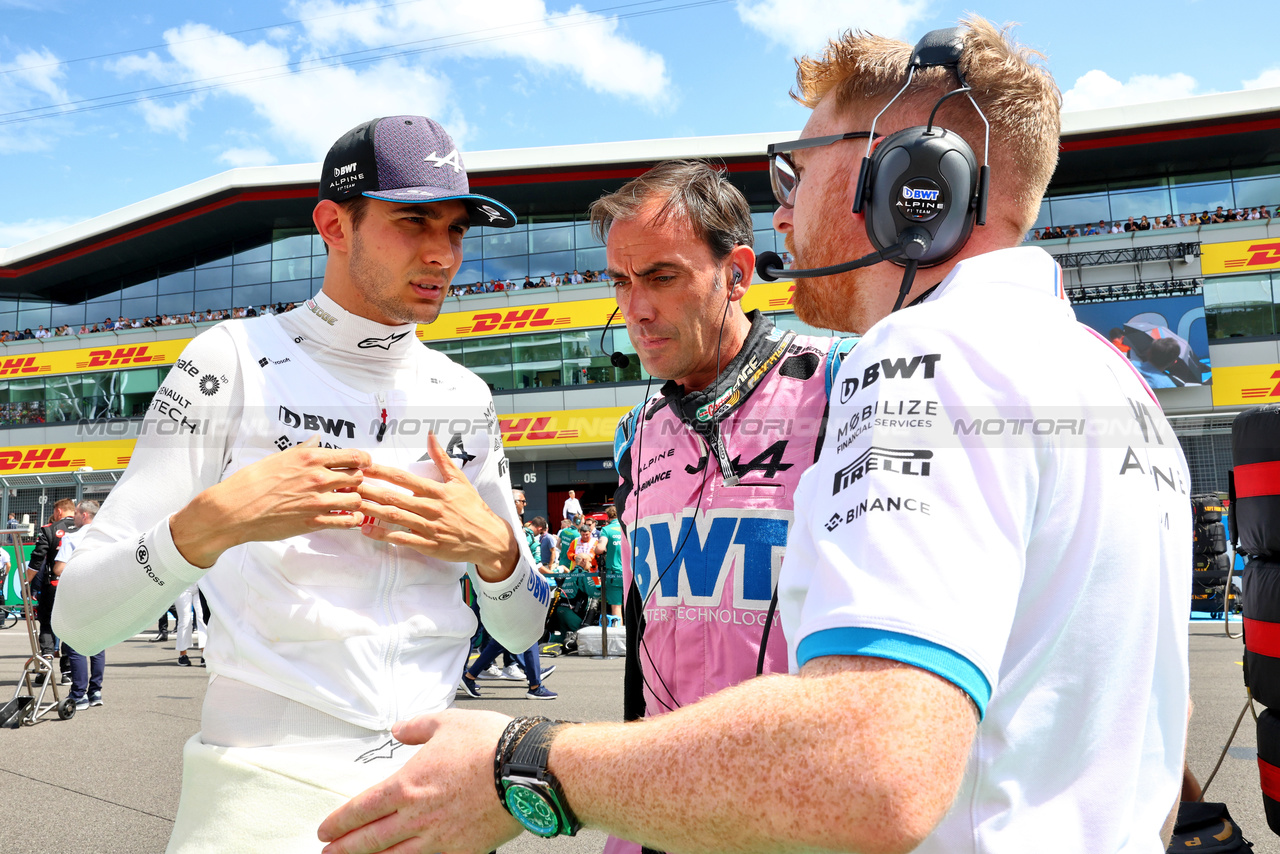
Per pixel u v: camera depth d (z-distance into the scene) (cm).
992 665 51
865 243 89
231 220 2556
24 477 1961
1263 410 220
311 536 124
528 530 1027
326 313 140
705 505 132
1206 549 1012
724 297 146
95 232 2555
